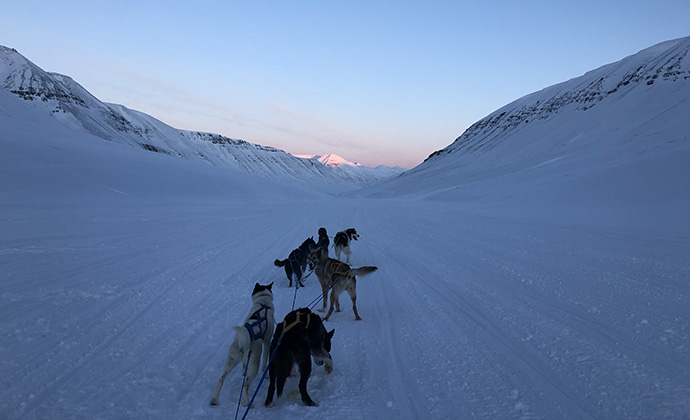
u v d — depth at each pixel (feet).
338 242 40.63
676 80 364.79
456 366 16.80
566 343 18.44
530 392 14.40
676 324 19.85
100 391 14.48
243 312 24.08
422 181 410.31
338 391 15.21
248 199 134.82
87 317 21.68
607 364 16.11
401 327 21.83
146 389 14.84
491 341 19.22
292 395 15.14
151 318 22.21
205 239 51.01
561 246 44.70
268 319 15.88
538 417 12.85
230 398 14.62
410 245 50.42
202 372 16.52
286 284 32.12
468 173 359.46
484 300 25.90
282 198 167.84
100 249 40.09
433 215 97.09
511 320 21.95
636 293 25.54
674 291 25.54
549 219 72.49
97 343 18.57
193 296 26.71
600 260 36.27
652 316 21.18
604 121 353.92
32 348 17.51
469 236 56.70
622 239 47.14
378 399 14.49
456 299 26.45
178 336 20.02
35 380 14.89
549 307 23.80
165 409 13.65
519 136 459.73
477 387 14.97
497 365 16.67
